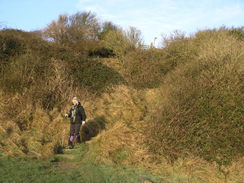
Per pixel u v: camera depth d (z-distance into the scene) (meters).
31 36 15.77
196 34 15.85
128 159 6.39
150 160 6.36
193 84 8.22
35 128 7.75
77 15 20.66
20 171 4.98
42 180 4.68
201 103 7.36
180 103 7.53
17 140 6.67
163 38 16.38
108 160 6.27
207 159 6.36
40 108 8.60
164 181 5.33
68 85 10.48
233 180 5.68
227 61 8.59
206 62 9.45
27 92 9.07
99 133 7.96
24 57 10.44
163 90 10.58
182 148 6.55
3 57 10.12
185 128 6.87
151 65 14.03
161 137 6.82
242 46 9.81
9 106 8.26
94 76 12.27
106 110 9.80
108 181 5.00
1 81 9.12
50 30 18.77
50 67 10.73
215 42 11.79
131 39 17.83
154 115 8.12
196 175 5.75
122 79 13.23
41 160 5.95
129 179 5.19
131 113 9.62
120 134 7.54
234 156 6.37
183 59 14.10
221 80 7.85
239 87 7.55
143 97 11.56
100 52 19.41
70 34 19.00
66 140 7.45
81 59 13.08
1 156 5.73
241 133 6.66
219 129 6.73
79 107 7.39
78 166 5.82
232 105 7.14
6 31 12.65
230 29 16.08
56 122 8.18
